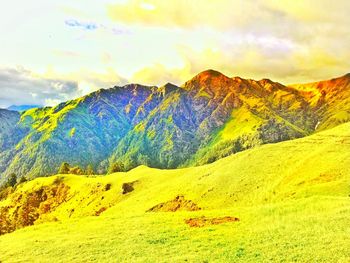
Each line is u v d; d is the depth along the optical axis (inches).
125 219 1733.5
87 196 5049.2
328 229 1131.3
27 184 6451.8
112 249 1216.2
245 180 2896.2
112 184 4857.3
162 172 4557.1
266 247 1059.9
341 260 860.6
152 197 3533.5
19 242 1453.0
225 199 2721.5
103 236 1401.3
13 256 1240.2
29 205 5757.9
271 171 2923.2
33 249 1300.4
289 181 2568.9
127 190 4308.6
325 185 2160.4
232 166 3287.4
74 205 5088.6
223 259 1005.2
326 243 1000.2
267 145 3681.1
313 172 2546.8
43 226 1804.9
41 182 6205.7
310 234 1115.3
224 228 1386.6
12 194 6658.5
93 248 1243.2
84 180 5787.4
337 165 2511.1
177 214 1760.6
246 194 2674.7
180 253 1109.1
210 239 1242.0
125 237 1355.8
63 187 5900.6
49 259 1162.6
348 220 1195.3
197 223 1513.3
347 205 1434.5
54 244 1342.3
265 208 1643.7
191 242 1222.9
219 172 3284.9
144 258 1082.7
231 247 1114.7
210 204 2721.5
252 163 3196.4
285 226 1262.3
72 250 1240.2
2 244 1482.5
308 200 1659.7
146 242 1266.0
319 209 1444.4
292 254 956.6
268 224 1343.5
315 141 3390.7
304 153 3088.1
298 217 1360.7
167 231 1407.5
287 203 1685.5
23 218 5492.1
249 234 1245.1
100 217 1887.3
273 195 2429.9
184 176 3818.9
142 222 1609.3
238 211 1702.8
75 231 1556.3
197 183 3230.8
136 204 3538.4
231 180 2997.0
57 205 5556.1
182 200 3031.5
